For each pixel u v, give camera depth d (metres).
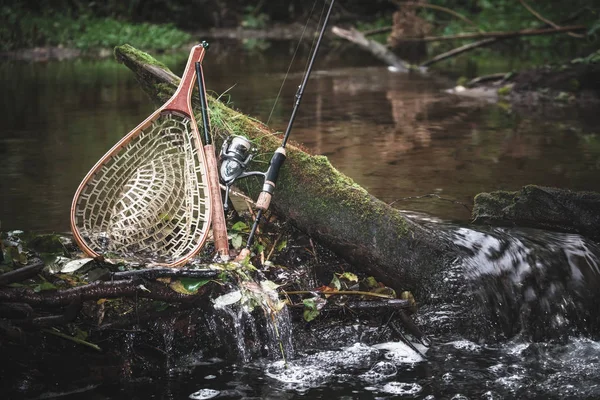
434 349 3.49
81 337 3.17
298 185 3.84
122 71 11.95
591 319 3.75
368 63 13.38
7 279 2.97
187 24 19.56
